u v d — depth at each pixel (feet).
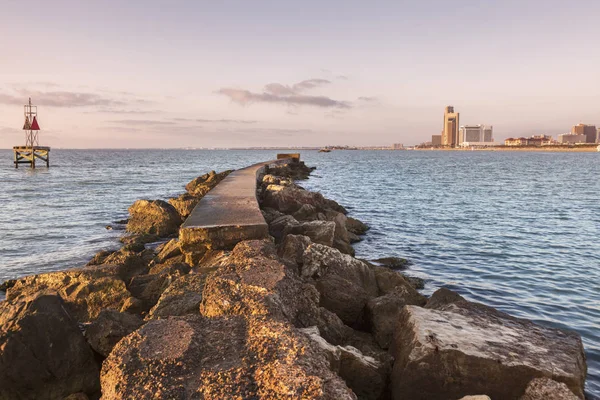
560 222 68.03
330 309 24.25
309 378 9.83
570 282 37.99
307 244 31.58
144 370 10.65
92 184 133.18
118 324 18.26
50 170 206.59
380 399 16.60
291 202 61.77
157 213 57.72
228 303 15.57
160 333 12.25
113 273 30.19
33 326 16.81
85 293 27.45
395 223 67.82
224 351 11.56
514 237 56.70
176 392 10.00
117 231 60.44
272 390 9.69
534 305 32.63
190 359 11.12
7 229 62.08
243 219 36.14
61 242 54.19
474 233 59.52
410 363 15.31
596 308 31.96
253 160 380.58
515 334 17.11
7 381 15.90
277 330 12.15
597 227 63.72
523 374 14.64
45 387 16.57
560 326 28.91
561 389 13.87
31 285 29.25
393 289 29.35
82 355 17.44
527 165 282.15
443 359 15.06
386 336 21.38
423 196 105.19
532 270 41.68
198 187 89.92
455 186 131.23
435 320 17.61
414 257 46.85
